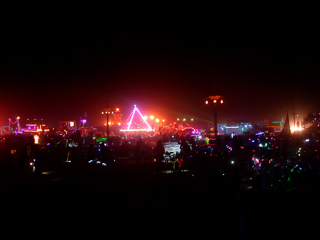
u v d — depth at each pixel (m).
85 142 30.80
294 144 12.48
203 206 8.64
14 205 9.69
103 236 6.62
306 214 5.13
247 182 10.52
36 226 7.43
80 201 10.07
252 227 5.62
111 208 8.98
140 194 10.89
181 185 12.32
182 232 6.57
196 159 13.12
